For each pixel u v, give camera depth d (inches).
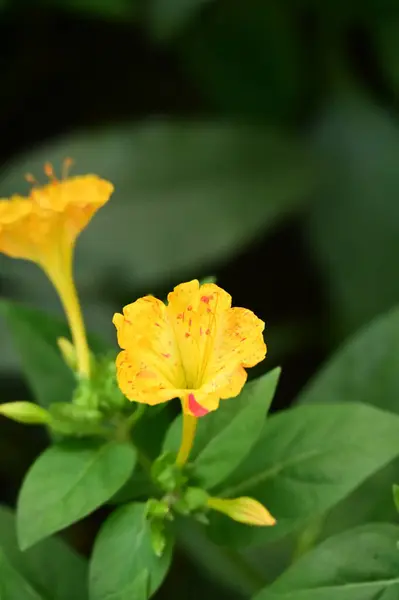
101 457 21.3
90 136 27.2
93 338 22.5
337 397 23.0
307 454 21.5
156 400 20.1
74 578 21.9
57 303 26.7
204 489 21.2
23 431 26.6
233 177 26.9
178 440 21.4
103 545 21.0
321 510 21.3
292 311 27.8
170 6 26.5
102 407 21.5
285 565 23.3
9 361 25.8
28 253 21.9
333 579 20.8
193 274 26.6
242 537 21.5
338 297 26.8
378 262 26.7
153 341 20.4
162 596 25.1
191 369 20.5
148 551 21.0
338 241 27.0
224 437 21.3
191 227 26.5
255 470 21.6
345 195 27.2
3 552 21.5
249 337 20.2
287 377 27.0
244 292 28.1
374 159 27.3
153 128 27.2
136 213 26.5
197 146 27.1
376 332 23.1
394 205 27.0
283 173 27.1
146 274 26.3
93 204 21.7
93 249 26.4
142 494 21.9
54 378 22.3
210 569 23.6
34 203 21.6
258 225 26.5
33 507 21.0
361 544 20.9
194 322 20.4
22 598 21.2
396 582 20.7
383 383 22.9
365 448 21.4
